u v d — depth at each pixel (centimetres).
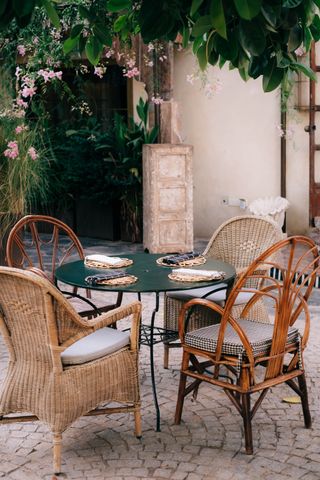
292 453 341
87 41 283
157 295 392
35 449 352
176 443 354
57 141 934
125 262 428
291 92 834
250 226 482
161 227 814
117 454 344
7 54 646
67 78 994
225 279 390
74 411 331
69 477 322
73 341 326
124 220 931
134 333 354
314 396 410
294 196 895
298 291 349
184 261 429
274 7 206
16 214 632
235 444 352
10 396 344
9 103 633
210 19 202
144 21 222
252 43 208
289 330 364
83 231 969
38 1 204
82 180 921
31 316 324
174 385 431
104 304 443
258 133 902
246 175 914
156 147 800
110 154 896
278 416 383
